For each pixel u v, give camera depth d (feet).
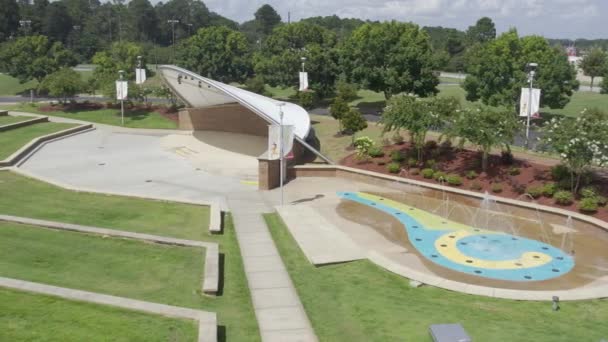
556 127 85.97
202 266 60.85
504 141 95.14
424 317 50.72
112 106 199.82
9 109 197.88
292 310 52.49
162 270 59.21
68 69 207.72
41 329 42.39
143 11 513.04
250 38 550.36
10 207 81.76
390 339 46.60
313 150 114.01
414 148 114.73
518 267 65.72
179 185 104.22
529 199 88.22
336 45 237.86
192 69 264.11
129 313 45.83
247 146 139.74
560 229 79.15
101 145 143.84
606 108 188.24
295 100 211.82
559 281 61.62
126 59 296.10
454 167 104.01
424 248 72.23
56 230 68.33
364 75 177.78
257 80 211.00
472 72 166.09
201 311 46.80
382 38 173.06
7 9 426.10
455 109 104.12
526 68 153.28
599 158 79.36
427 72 171.42
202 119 163.22
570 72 153.99
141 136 157.89
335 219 84.64
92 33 493.77
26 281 50.57
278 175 105.60
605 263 66.69
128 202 88.22
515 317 50.70
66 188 95.04
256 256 67.36
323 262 63.98
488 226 81.00
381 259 64.54
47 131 157.17
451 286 56.95
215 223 76.95
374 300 54.60
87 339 41.47
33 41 251.60
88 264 59.11
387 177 104.01
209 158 126.93
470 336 46.96
